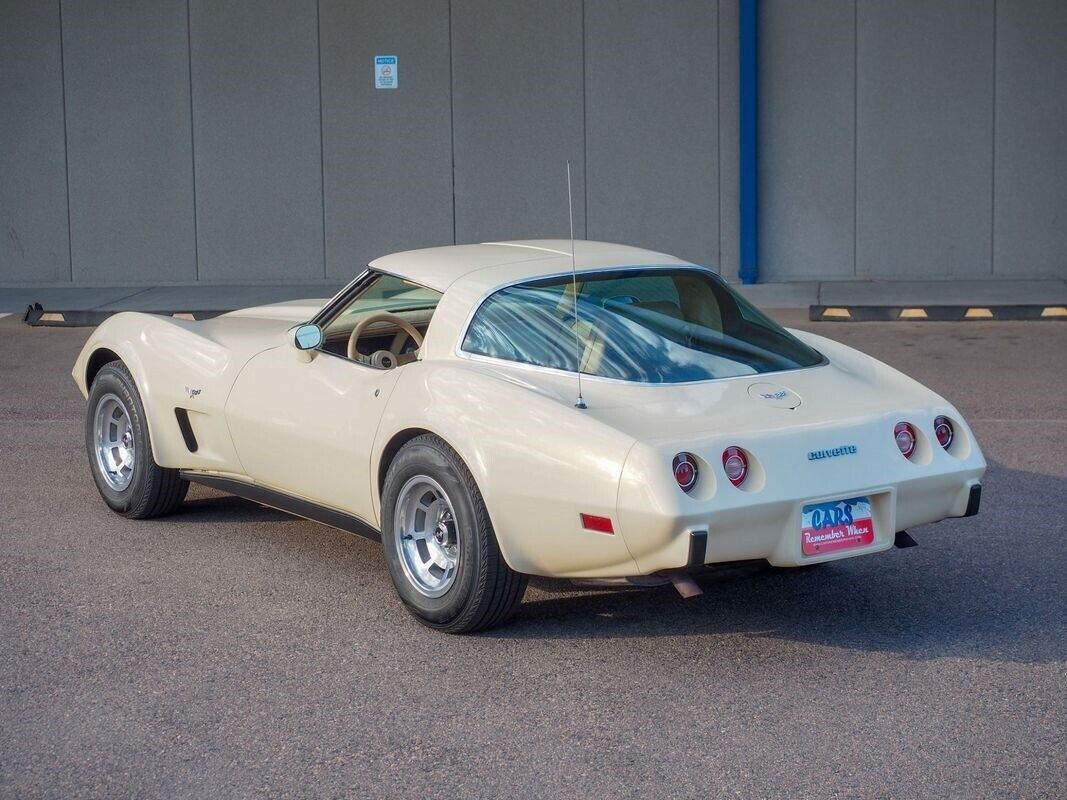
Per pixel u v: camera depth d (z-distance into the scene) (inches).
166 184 609.9
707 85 579.8
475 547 177.6
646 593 203.6
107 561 220.7
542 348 185.3
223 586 207.8
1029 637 183.3
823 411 179.0
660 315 194.4
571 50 583.8
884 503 174.4
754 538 165.9
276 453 213.3
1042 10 560.1
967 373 396.5
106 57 604.4
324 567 217.5
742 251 576.7
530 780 142.1
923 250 580.4
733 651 179.5
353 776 143.4
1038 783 139.6
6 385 394.0
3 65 608.7
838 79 572.7
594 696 164.6
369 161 600.1
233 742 152.0
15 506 256.1
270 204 607.5
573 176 591.2
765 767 144.3
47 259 619.5
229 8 595.8
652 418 171.8
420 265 207.6
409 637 185.5
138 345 241.0
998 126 568.7
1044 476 274.2
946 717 156.7
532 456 169.6
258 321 249.3
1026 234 574.2
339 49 593.6
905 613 194.1
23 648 181.6
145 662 176.4
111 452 249.1
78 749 150.4
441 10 587.2
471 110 592.4
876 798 136.9
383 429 190.4
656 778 142.2
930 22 565.6
